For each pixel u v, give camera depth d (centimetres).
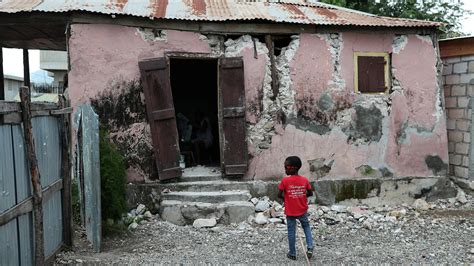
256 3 842
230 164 733
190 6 770
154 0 779
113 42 702
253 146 752
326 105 775
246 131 748
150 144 722
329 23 750
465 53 815
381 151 793
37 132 430
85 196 584
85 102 696
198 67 1103
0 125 341
